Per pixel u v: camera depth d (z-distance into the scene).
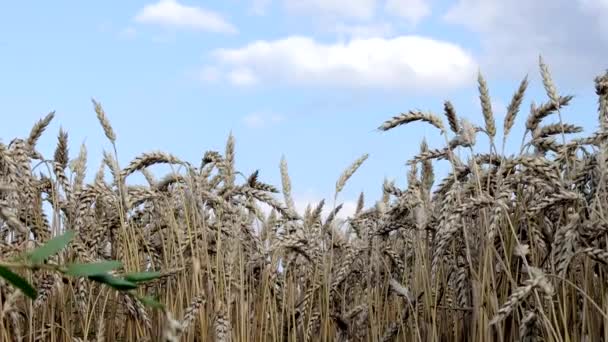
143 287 4.83
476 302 4.20
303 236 5.51
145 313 4.49
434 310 4.61
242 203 5.66
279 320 5.54
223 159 5.57
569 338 4.02
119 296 4.80
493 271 4.30
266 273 5.24
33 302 4.03
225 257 5.13
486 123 4.31
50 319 4.54
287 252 5.78
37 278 4.28
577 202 3.95
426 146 5.68
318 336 5.82
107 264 1.34
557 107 4.29
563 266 3.70
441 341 5.05
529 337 3.57
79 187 5.02
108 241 5.44
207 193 5.08
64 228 4.76
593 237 3.67
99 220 5.12
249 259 5.43
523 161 4.17
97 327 4.69
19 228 2.69
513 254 4.35
